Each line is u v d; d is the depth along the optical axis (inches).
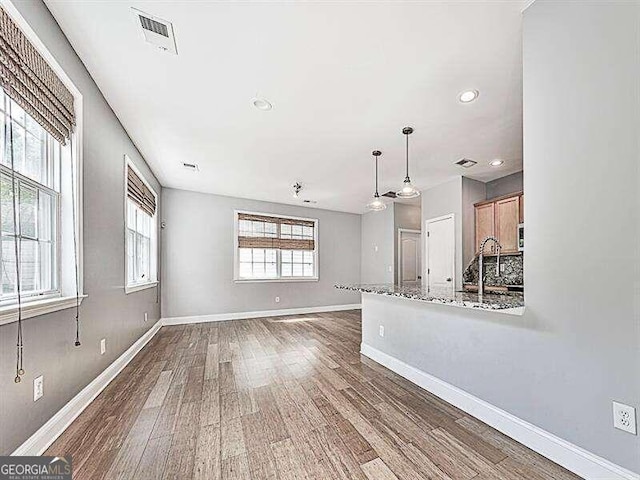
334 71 85.8
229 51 77.6
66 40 73.7
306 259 270.8
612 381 52.6
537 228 63.9
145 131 123.6
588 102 55.7
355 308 293.9
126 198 123.3
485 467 60.4
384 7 64.4
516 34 72.6
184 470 59.6
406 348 110.2
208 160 157.6
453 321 89.7
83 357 84.4
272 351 143.3
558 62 60.3
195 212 220.7
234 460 62.7
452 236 191.2
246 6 63.7
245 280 236.1
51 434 67.3
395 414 82.4
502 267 179.6
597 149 54.4
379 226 278.7
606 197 53.3
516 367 69.9
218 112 108.7
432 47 76.5
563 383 59.9
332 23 68.4
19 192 62.6
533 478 57.1
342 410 84.6
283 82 91.0
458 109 106.8
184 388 99.2
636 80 49.7
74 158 79.7
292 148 141.9
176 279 211.9
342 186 208.1
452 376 89.4
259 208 247.6
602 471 53.4
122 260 118.7
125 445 67.4
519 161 159.0
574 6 57.9
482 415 78.6
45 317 65.7
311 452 65.5
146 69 85.0
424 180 193.3
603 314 53.8
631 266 50.4
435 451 65.8
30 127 67.1
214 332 184.5
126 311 124.1
